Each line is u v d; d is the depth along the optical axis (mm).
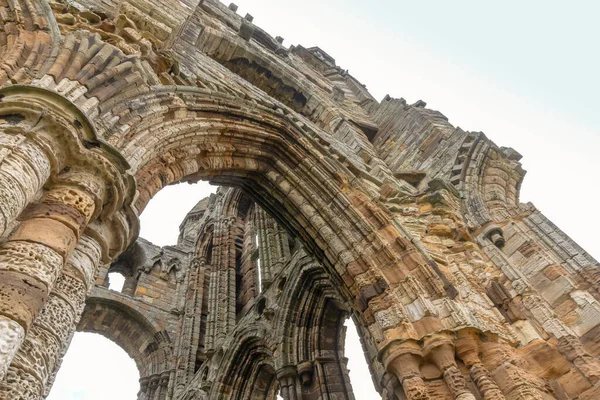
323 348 14398
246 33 20234
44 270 4082
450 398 6797
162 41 9945
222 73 12945
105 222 5426
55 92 5105
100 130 5906
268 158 10828
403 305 8328
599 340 8242
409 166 16562
